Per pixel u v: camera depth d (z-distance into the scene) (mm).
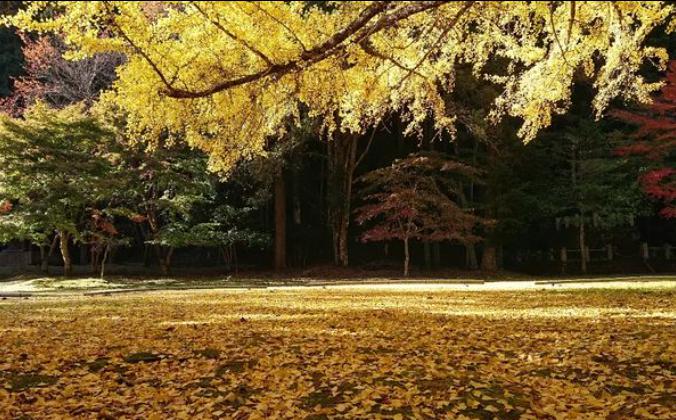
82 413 3926
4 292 15367
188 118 5145
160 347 5875
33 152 17703
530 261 23484
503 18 4996
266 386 4480
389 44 4910
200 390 4402
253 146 5395
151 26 4418
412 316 8227
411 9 3678
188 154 20688
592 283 14898
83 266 23781
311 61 4164
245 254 26312
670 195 16141
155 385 4598
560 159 21500
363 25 3811
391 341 6113
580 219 21281
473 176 20719
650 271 21531
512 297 11297
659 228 23609
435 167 20719
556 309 8906
